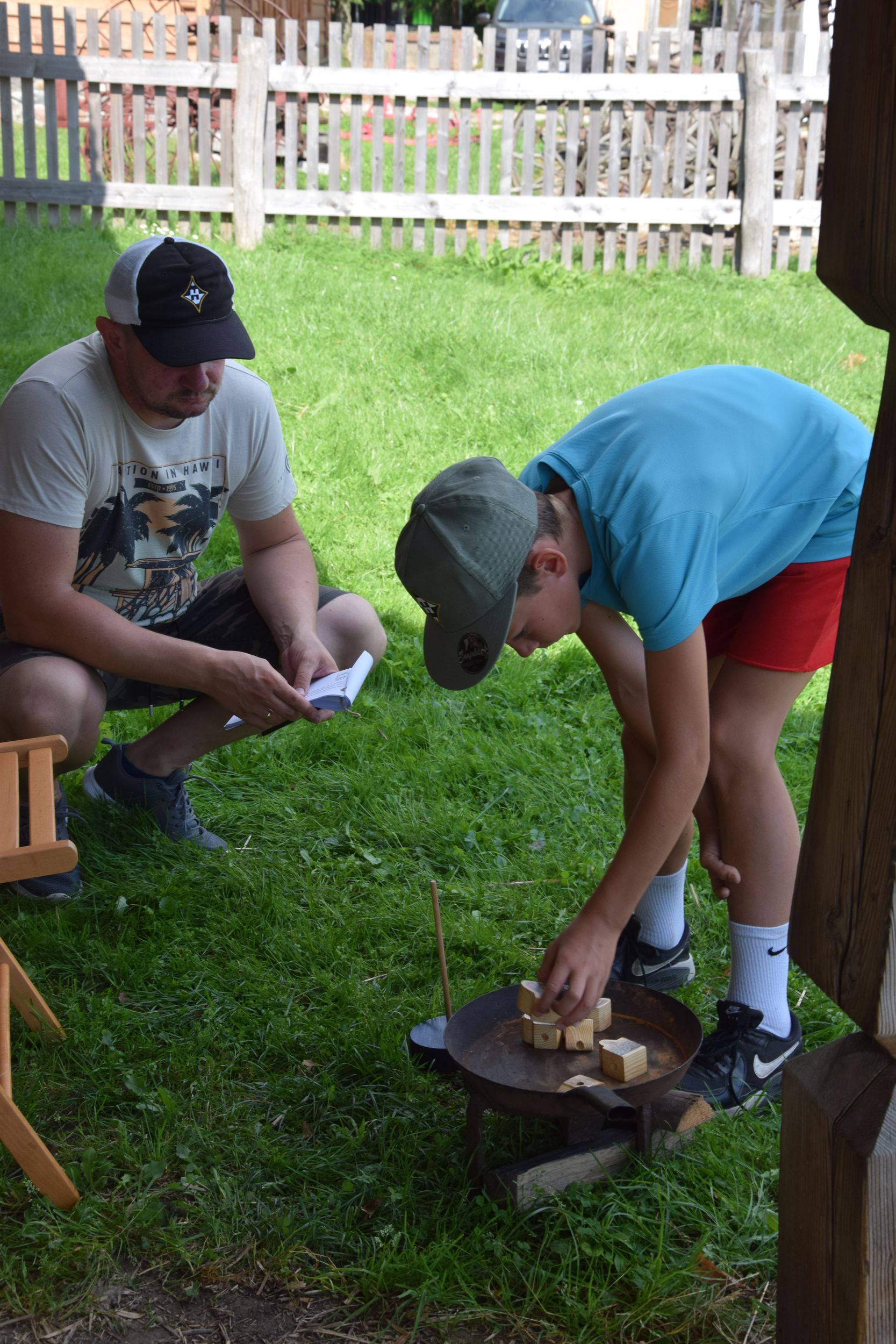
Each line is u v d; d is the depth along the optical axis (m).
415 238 10.01
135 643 2.95
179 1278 2.03
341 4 18.23
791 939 1.62
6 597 2.93
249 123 9.51
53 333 7.09
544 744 3.96
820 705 4.38
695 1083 2.42
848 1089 1.51
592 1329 1.93
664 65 9.66
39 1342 1.89
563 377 7.02
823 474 2.39
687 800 2.09
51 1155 2.08
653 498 2.12
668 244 10.11
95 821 3.35
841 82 1.37
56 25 15.38
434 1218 2.11
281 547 3.37
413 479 5.80
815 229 9.87
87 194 9.68
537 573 2.11
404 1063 2.50
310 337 7.32
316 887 3.18
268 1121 2.37
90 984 2.77
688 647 2.08
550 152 9.78
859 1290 1.48
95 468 2.89
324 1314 1.96
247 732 3.33
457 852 3.34
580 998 2.09
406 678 4.30
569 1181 2.17
